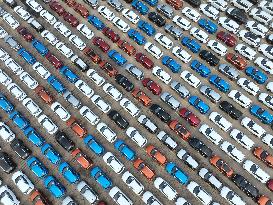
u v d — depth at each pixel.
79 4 82.25
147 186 63.53
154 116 69.62
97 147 65.94
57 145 68.06
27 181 64.31
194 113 69.50
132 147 67.12
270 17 76.19
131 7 82.06
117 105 71.31
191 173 64.12
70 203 61.94
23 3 83.88
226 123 66.69
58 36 79.62
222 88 70.31
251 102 69.44
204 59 74.25
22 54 76.62
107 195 63.19
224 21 77.00
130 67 73.44
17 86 73.25
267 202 59.78
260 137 65.88
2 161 66.12
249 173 63.31
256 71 71.31
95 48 77.81
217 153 65.56
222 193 61.03
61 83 73.00
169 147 65.88
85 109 70.00
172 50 75.19
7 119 71.44
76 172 64.94
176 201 61.28
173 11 80.56
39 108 71.12
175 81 71.94
